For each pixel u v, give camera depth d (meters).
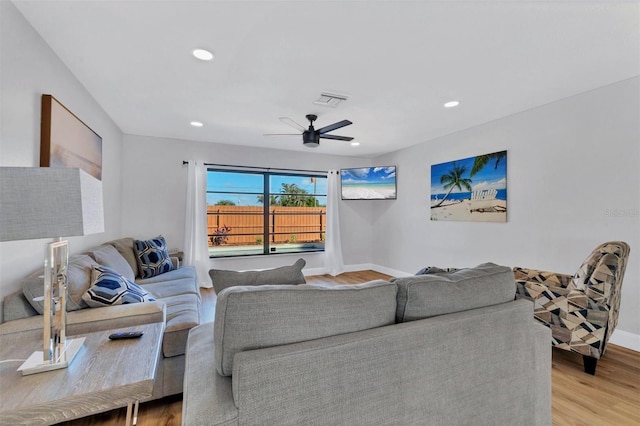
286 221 5.45
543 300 2.29
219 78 2.46
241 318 0.90
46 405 0.80
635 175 2.44
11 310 1.46
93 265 1.97
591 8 1.62
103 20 1.71
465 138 3.95
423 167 4.67
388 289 1.15
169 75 2.40
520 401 1.33
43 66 1.90
